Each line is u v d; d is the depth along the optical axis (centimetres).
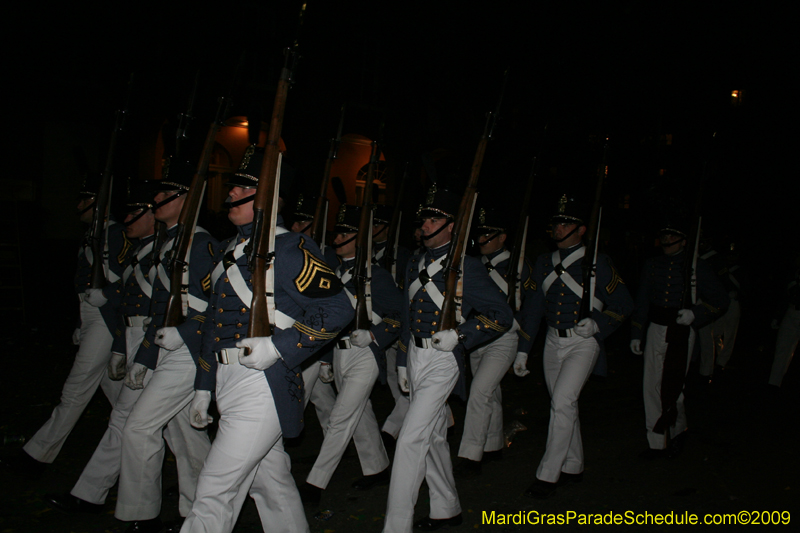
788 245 1470
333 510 406
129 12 1392
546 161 1162
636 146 1216
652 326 530
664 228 534
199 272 338
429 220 382
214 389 298
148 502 345
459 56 1187
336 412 416
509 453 528
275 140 273
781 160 1423
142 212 392
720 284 518
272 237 272
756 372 912
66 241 1346
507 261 524
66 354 839
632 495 438
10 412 588
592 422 628
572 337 454
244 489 280
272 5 1427
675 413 506
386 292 443
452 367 367
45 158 1377
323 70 1557
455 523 375
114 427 380
